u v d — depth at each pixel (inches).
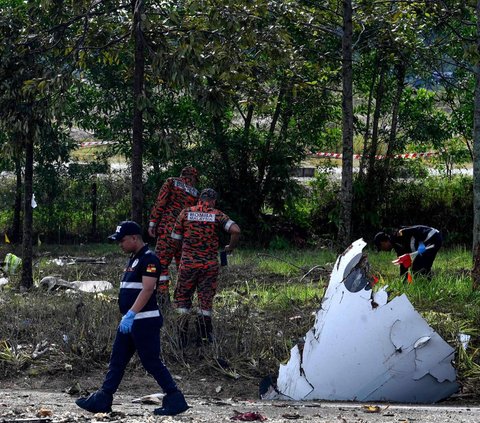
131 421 297.1
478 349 412.2
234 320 453.7
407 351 362.3
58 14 569.0
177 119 830.5
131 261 318.0
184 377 406.3
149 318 314.8
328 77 742.5
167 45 538.0
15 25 561.9
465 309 467.2
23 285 599.8
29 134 587.8
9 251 818.2
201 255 431.5
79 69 583.8
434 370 364.2
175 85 546.0
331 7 630.5
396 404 361.7
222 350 421.1
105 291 572.7
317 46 740.7
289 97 775.7
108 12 556.7
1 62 560.7
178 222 436.8
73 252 806.5
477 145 527.5
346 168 613.3
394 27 616.7
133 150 539.8
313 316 448.8
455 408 344.8
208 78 541.0
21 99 569.3
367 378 364.2
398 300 364.2
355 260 372.5
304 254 768.3
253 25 531.2
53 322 464.8
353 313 365.7
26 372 410.9
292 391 372.2
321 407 343.6
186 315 431.5
